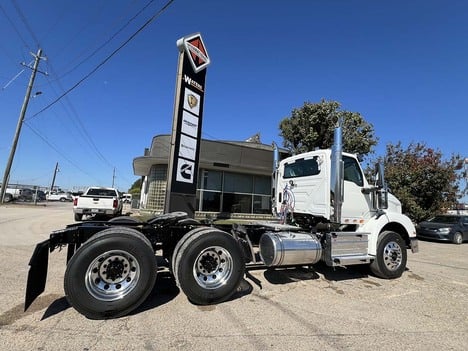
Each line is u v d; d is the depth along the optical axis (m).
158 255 6.20
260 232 6.02
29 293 3.79
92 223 5.00
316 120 19.20
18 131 25.59
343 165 6.12
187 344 3.31
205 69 9.16
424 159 18.27
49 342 3.24
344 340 3.52
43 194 48.47
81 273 3.82
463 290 5.75
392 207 7.25
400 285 5.99
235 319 4.03
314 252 5.60
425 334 3.74
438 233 14.70
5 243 8.63
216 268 4.66
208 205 18.52
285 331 3.71
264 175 20.34
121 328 3.65
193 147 8.64
